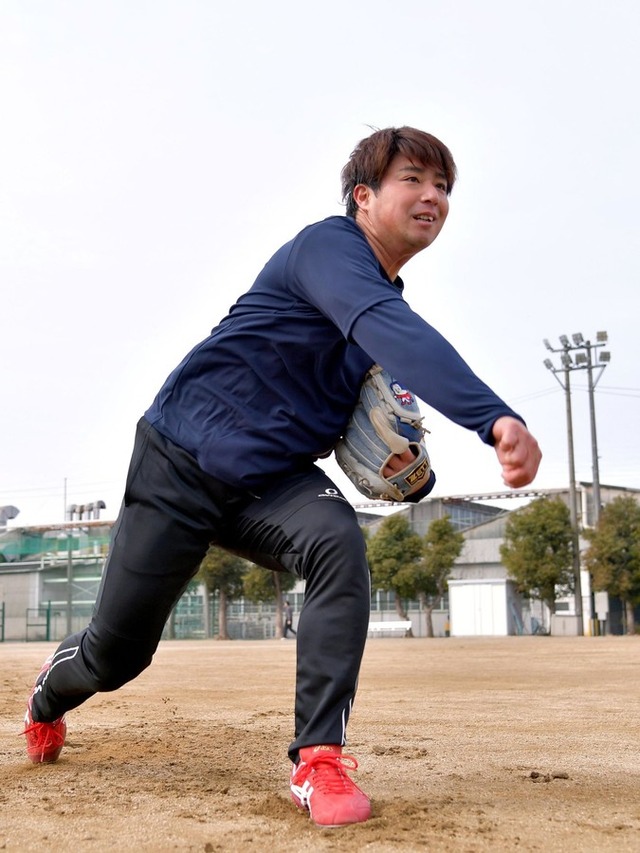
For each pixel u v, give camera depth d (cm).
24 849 221
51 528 4900
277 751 389
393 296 248
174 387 285
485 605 4756
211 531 286
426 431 288
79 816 255
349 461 287
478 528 5566
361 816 243
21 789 297
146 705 609
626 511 4212
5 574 4325
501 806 265
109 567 296
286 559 277
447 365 228
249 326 276
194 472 280
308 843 222
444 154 282
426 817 248
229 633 5016
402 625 4103
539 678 891
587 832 233
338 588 262
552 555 4203
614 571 4147
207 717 532
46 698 335
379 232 282
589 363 4497
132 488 290
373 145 281
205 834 234
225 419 277
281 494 279
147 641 301
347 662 260
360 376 283
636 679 871
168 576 289
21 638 4269
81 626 4222
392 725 491
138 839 229
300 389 278
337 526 264
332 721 257
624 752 386
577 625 4162
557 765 349
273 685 802
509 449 213
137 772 332
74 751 385
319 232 271
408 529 4484
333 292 254
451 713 556
